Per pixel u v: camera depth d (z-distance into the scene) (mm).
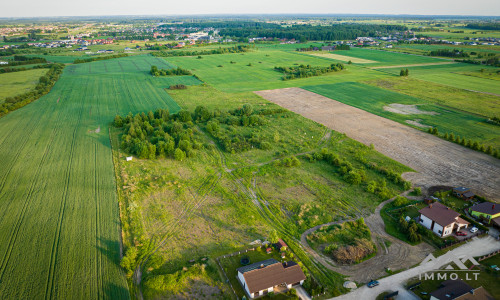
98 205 65438
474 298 42469
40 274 47781
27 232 56719
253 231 59594
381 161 86062
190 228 60062
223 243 56375
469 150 92562
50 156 87062
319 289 46312
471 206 65500
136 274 49062
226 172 81250
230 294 46156
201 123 116312
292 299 45562
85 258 51219
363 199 69875
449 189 72500
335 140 99625
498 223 59406
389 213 64938
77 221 60156
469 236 58094
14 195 68125
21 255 51312
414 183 75312
